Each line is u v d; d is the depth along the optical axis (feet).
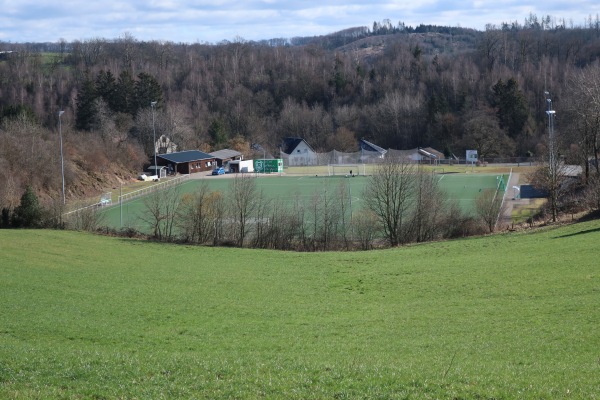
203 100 627.87
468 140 510.17
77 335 96.99
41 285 133.69
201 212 220.64
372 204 262.06
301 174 447.42
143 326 105.91
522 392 57.67
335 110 617.21
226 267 168.04
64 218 233.55
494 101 553.23
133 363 71.26
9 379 64.03
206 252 192.24
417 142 567.18
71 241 194.49
